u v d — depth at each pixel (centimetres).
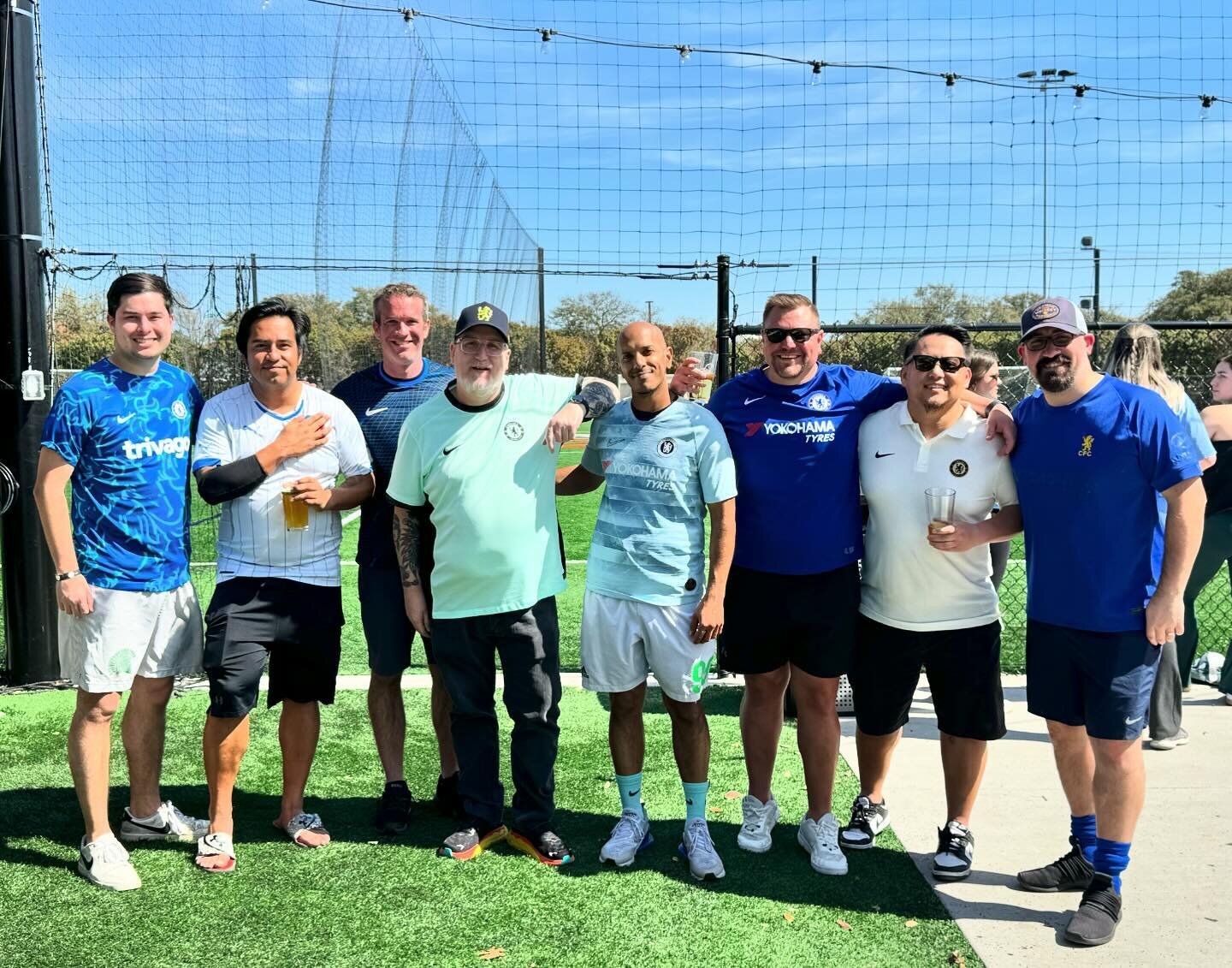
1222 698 479
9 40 472
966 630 303
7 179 474
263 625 315
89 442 299
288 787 337
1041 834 339
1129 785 273
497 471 306
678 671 306
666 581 304
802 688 319
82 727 302
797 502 306
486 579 306
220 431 321
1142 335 359
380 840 336
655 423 304
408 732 450
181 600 320
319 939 270
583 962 258
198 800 370
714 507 300
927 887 303
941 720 310
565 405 311
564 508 1352
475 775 328
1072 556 277
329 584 326
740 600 317
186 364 834
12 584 497
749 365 638
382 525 341
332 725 460
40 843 329
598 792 380
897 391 320
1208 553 450
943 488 289
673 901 293
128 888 298
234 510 318
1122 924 278
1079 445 273
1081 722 288
